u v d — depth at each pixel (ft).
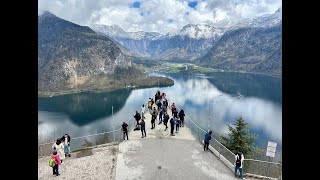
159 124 94.07
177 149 72.74
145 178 57.67
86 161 66.54
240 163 57.00
